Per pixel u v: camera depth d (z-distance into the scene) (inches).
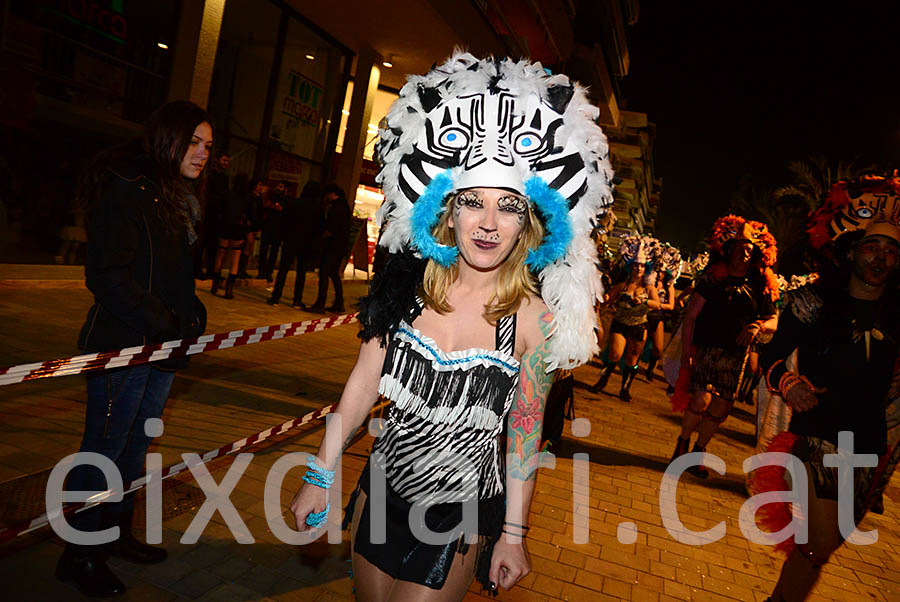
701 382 235.3
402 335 75.9
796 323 125.8
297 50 546.0
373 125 742.5
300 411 211.5
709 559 160.2
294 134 566.9
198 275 424.8
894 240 118.6
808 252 130.6
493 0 629.3
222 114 475.2
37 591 101.2
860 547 185.3
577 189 76.1
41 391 181.9
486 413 74.2
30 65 327.9
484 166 73.1
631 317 358.0
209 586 112.0
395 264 77.2
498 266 75.9
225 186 420.5
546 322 75.4
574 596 131.5
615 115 1034.7
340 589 118.1
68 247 365.1
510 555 73.5
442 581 70.7
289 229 416.5
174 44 403.9
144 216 98.4
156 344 102.3
